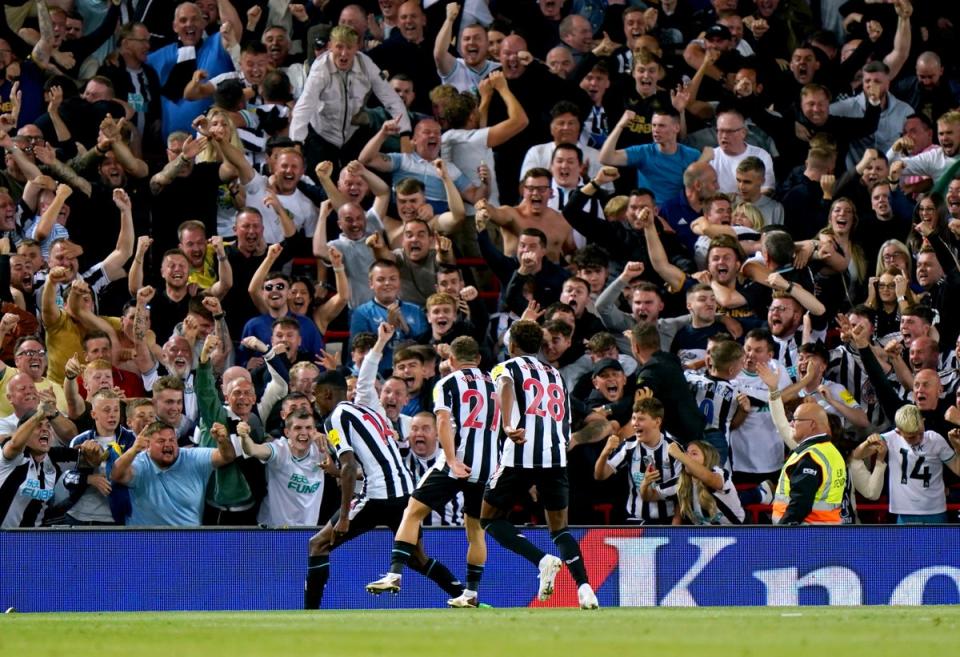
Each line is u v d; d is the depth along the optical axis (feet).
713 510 109.09
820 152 142.72
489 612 90.68
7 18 160.86
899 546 104.88
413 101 155.53
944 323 132.16
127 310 121.60
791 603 104.32
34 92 152.35
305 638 74.74
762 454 118.21
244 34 162.30
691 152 148.46
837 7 176.04
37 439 104.99
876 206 140.87
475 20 165.78
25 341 115.03
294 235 135.85
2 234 134.00
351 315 128.88
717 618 83.30
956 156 148.15
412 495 96.07
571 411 115.65
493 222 136.36
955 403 120.37
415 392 115.85
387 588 94.53
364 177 138.31
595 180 138.62
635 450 110.11
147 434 106.73
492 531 93.40
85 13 163.63
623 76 155.63
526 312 122.72
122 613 96.27
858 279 136.67
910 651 67.26
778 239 129.80
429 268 132.67
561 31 163.63
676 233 141.08
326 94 144.36
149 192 139.03
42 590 101.24
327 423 100.12
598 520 111.14
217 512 108.88
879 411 123.24
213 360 120.88
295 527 103.96
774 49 168.96
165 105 152.46
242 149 140.87
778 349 125.70
